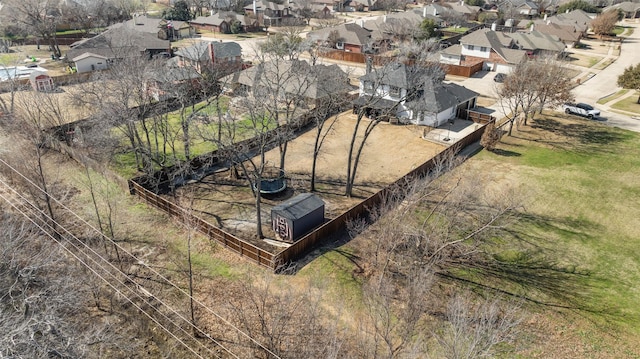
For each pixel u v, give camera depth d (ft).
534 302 83.87
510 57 244.01
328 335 72.28
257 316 80.33
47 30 257.34
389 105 167.22
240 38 328.29
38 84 188.96
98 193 118.73
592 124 171.83
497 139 146.30
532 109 161.38
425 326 76.74
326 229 100.94
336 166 138.51
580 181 128.77
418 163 140.36
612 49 300.61
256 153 145.38
